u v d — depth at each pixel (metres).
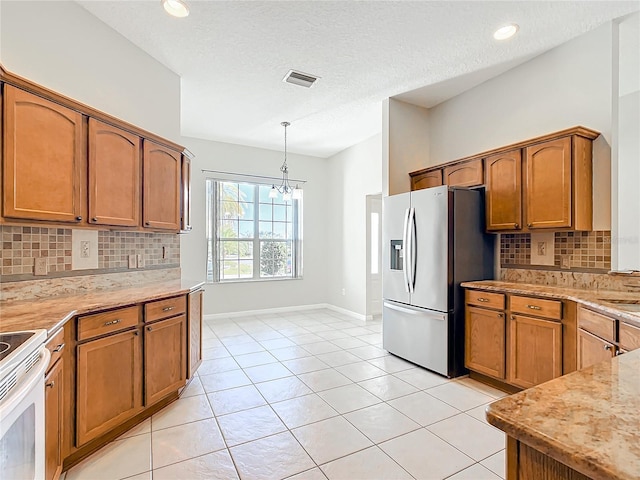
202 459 1.91
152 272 3.13
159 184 2.80
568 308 2.35
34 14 2.10
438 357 3.13
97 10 2.39
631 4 2.35
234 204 5.59
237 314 5.55
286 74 3.30
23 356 1.16
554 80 2.91
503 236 3.27
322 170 6.39
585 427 0.61
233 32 2.63
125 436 2.13
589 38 2.68
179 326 2.59
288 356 3.67
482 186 3.21
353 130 4.93
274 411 2.46
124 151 2.44
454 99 3.81
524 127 3.14
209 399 2.65
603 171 2.59
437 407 2.52
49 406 1.51
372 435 2.15
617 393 0.76
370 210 5.45
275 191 5.05
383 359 3.58
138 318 2.19
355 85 3.54
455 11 2.40
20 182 1.80
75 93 2.33
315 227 6.30
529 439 0.60
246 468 1.84
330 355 3.71
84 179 2.14
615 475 0.49
